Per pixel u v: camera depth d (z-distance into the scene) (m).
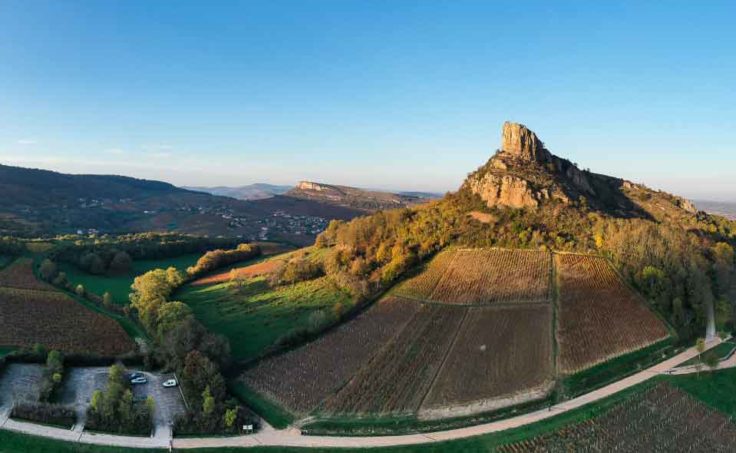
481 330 114.50
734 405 96.25
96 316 125.88
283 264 181.62
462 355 105.75
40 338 109.44
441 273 142.00
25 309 122.12
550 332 113.12
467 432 82.94
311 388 96.56
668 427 87.50
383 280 141.25
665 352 111.94
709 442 85.12
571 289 129.50
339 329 120.00
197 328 107.19
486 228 160.12
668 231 156.00
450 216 170.50
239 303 147.62
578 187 194.12
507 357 104.81
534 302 125.00
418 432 83.31
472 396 92.88
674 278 132.00
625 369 104.56
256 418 87.19
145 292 138.75
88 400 89.12
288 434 82.81
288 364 106.00
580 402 92.62
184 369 95.00
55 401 87.50
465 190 188.00
